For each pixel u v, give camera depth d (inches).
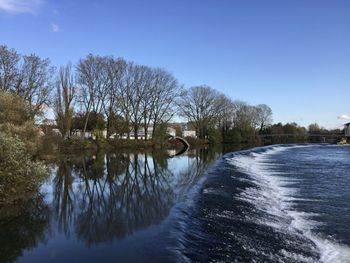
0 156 720.3
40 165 842.8
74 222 593.3
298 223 594.2
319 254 456.1
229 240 484.7
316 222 601.9
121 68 2918.3
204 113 4119.1
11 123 1167.0
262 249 459.5
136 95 3129.9
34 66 2145.7
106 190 920.9
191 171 1334.9
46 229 553.9
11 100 1230.9
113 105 2913.4
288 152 2709.2
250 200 749.9
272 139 5851.4
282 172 1282.0
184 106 4114.2
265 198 784.3
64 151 2234.3
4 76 2012.8
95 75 2753.4
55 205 732.0
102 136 2768.2
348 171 1314.0
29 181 795.4
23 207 709.9
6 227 567.8
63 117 2409.0
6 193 729.0
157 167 1492.4
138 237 494.0
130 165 1567.4
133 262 404.8
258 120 5620.1
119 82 2942.9
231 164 1497.3
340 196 820.6
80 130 3117.6
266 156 2204.7
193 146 3690.9
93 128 3002.0
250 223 572.7
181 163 1668.3
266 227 557.6
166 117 3432.6
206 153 2449.6
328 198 797.9
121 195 847.1
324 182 1031.0
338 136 5531.5
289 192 871.1
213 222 566.6
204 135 4158.5
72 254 438.9
